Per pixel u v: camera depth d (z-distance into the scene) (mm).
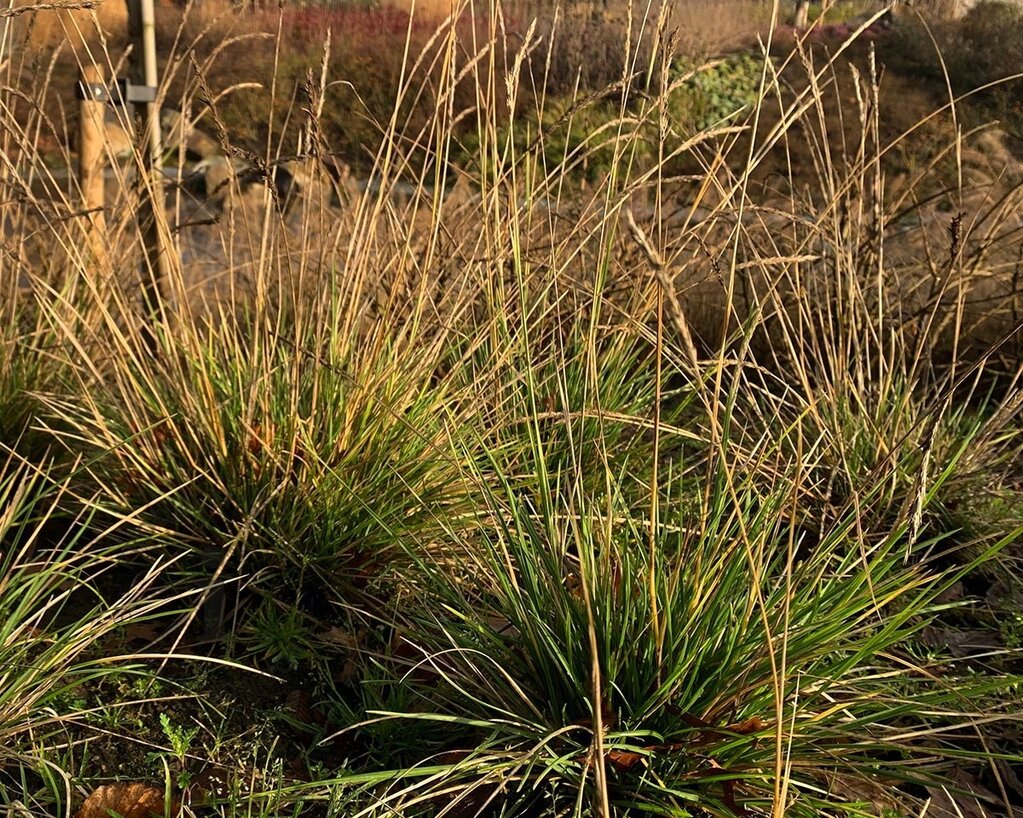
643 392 3646
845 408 3498
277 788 2156
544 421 3367
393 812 2000
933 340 3803
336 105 10055
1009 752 2521
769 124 11781
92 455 3104
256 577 2770
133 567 2893
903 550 2311
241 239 4316
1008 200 4020
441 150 2963
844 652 2523
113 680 2443
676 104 11328
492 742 2105
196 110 9352
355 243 3135
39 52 3561
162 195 3189
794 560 2979
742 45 13695
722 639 2230
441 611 2605
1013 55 15000
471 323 3701
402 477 2840
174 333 3221
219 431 2846
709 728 2062
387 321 3039
